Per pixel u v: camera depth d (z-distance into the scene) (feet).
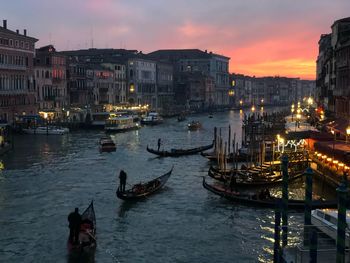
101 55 425.69
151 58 459.32
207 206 98.73
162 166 149.89
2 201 103.09
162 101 481.87
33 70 286.66
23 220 89.61
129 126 280.51
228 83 632.38
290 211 91.50
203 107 517.55
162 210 96.43
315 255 47.60
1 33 248.52
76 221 74.33
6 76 254.47
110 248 75.77
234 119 411.13
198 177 130.93
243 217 90.89
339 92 190.49
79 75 351.67
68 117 298.76
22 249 75.20
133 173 137.49
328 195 106.11
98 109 351.67
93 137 235.20
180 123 351.87
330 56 236.02
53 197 106.83
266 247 76.13
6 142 185.16
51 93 312.71
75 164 151.02
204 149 181.68
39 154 171.63
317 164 124.26
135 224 87.51
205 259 71.67
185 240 79.46
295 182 120.78
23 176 129.80
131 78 424.46
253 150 152.35
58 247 75.97
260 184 113.80
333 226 59.21
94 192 111.86
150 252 74.33
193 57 555.69
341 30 218.18
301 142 158.61
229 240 79.36
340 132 146.72
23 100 273.13
